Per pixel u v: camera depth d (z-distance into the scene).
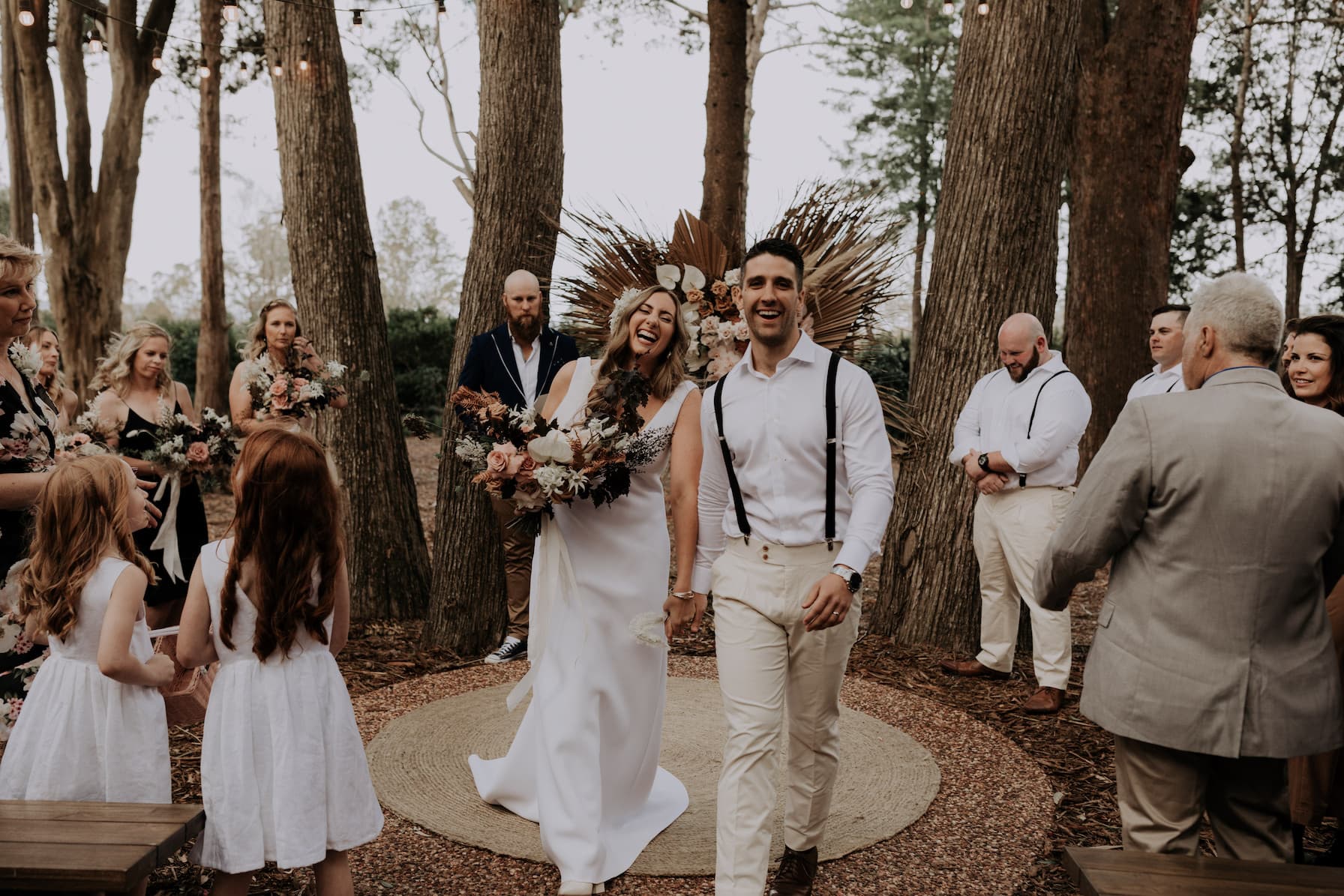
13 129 11.50
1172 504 2.05
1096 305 9.98
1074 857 1.96
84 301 11.96
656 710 3.16
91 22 12.53
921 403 5.51
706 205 9.51
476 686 4.62
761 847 2.46
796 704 2.67
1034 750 4.00
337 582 2.44
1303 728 2.00
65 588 2.32
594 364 3.32
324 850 2.31
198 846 2.28
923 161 24.81
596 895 2.72
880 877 2.88
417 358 18.38
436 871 2.88
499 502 5.03
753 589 2.60
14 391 2.98
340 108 5.70
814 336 4.98
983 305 5.31
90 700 2.36
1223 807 2.17
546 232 5.50
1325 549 2.03
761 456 2.62
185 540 4.61
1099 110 9.87
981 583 4.89
